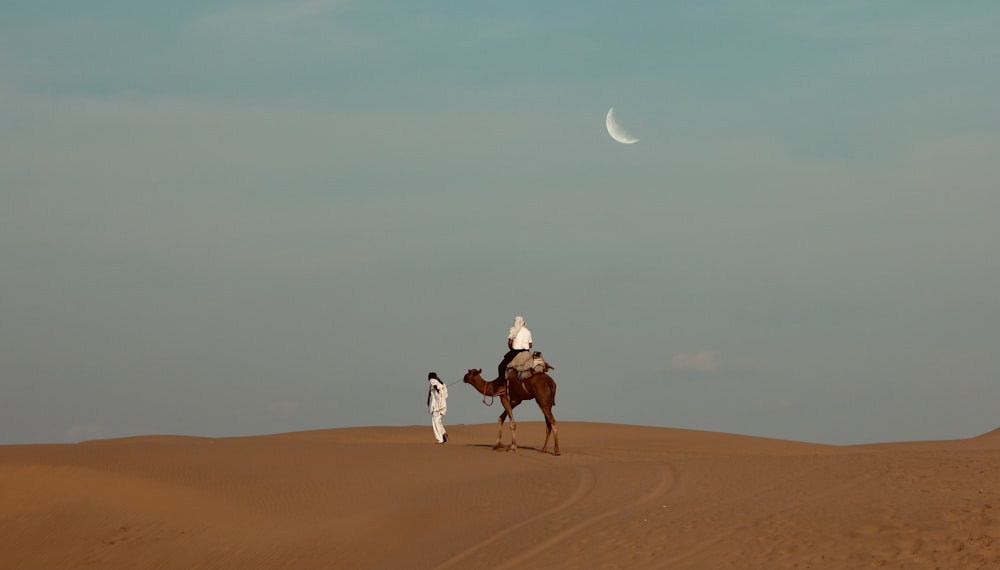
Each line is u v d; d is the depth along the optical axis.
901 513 21.03
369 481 34.09
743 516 22.64
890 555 18.75
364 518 29.27
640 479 28.88
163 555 29.11
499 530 24.83
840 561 18.86
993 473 24.77
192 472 36.09
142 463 37.44
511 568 21.64
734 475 28.17
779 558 19.50
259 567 27.08
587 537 22.80
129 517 32.00
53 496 33.88
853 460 29.38
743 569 19.20
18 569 29.41
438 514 28.00
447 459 37.75
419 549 24.88
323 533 28.59
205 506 32.50
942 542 18.92
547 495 28.09
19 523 32.19
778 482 26.38
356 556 26.31
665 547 21.22
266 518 31.00
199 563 28.28
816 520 21.42
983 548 18.27
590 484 28.81
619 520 23.84
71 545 30.53
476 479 32.53
